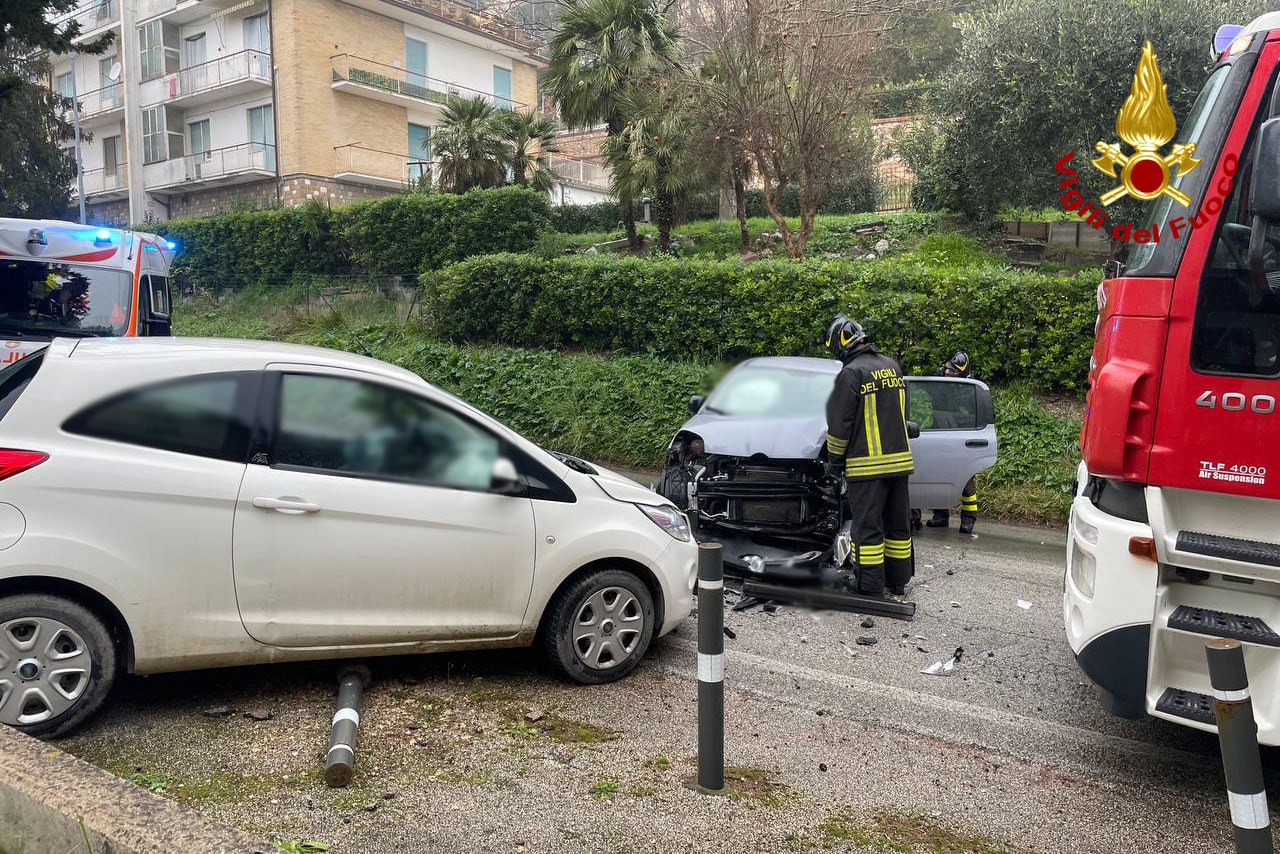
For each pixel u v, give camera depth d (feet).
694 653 16.40
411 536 13.07
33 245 31.17
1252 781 8.01
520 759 11.96
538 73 117.19
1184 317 10.82
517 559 13.78
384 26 97.50
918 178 62.44
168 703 13.08
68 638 11.58
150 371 12.23
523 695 14.10
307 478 12.58
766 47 50.60
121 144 114.01
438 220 64.44
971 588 21.91
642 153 57.77
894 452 19.29
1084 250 51.70
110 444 11.79
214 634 12.13
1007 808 11.39
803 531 21.12
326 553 12.60
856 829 10.66
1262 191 9.64
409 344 55.21
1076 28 43.55
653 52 59.47
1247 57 10.94
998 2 51.55
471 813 10.53
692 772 11.83
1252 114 10.71
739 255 57.77
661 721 13.38
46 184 99.19
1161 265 11.01
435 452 13.51
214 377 12.46
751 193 73.61
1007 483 32.24
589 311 49.73
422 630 13.33
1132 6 42.75
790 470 21.16
